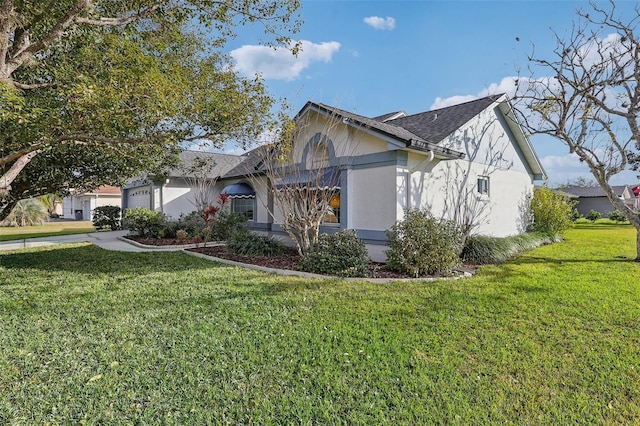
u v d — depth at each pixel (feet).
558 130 63.21
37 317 30.60
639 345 25.99
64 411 17.53
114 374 21.01
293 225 58.29
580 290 40.88
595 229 135.85
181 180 118.52
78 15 37.37
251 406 18.30
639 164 106.11
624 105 63.21
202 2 41.81
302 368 22.08
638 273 50.83
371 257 59.82
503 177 86.53
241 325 29.14
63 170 59.88
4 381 20.16
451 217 68.18
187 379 20.54
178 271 51.49
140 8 41.50
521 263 59.82
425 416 17.72
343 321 30.45
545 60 63.72
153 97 32.86
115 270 52.39
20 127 31.35
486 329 28.96
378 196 59.16
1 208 67.72
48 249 75.92
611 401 19.38
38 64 41.78
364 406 18.42
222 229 86.94
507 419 17.74
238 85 41.98
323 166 64.23
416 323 30.19
